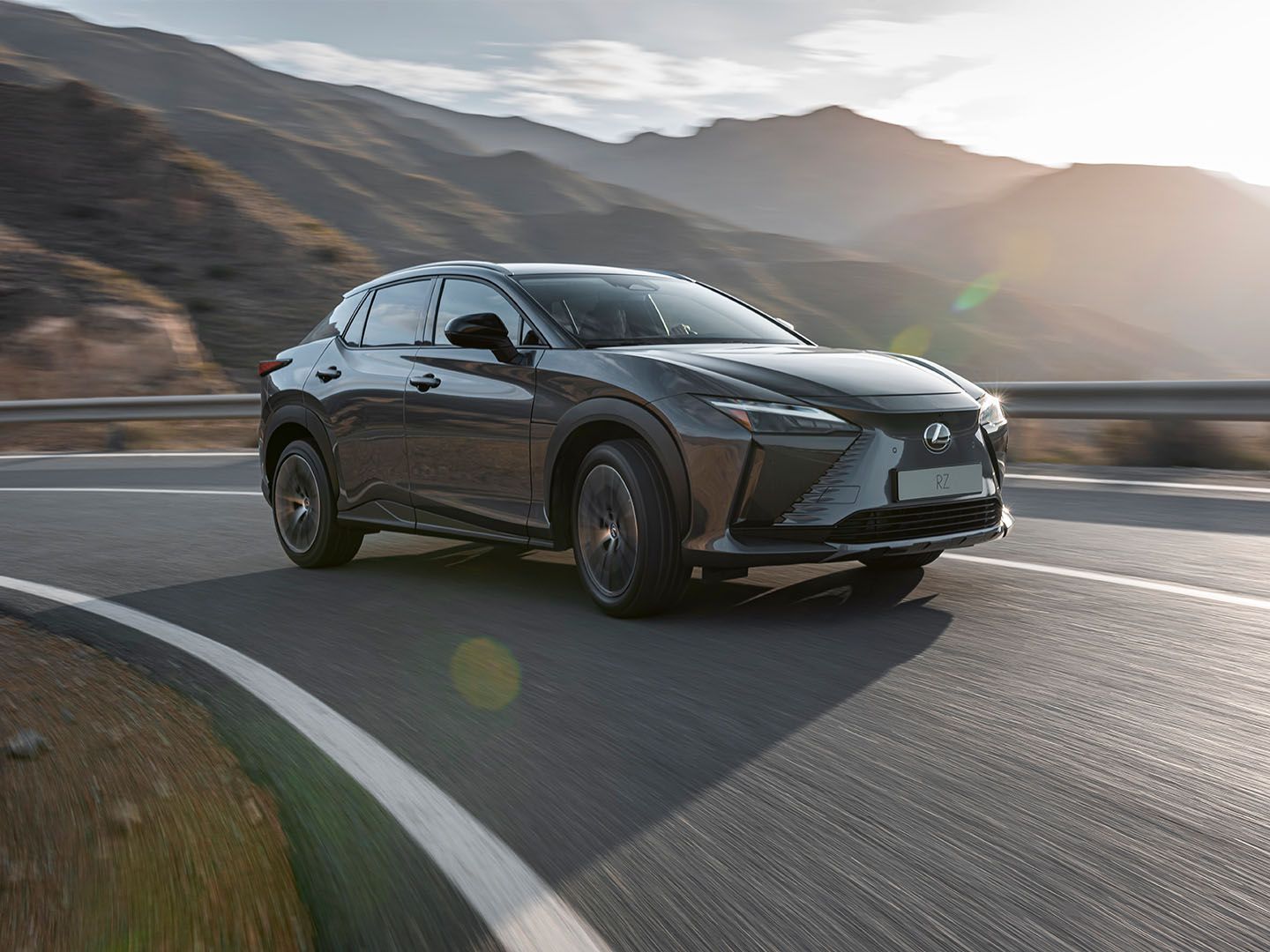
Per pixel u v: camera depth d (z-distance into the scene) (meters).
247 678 4.32
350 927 2.40
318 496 6.36
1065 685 3.80
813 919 2.35
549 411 5.00
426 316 5.89
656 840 2.77
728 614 4.93
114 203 34.72
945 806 2.88
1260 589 5.04
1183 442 9.81
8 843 2.86
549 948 2.29
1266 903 2.33
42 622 5.40
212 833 2.89
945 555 6.02
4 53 145.38
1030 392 10.52
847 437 4.39
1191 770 3.04
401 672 4.32
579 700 3.87
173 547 7.48
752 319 5.82
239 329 29.06
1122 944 2.20
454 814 2.98
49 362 22.98
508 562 6.47
